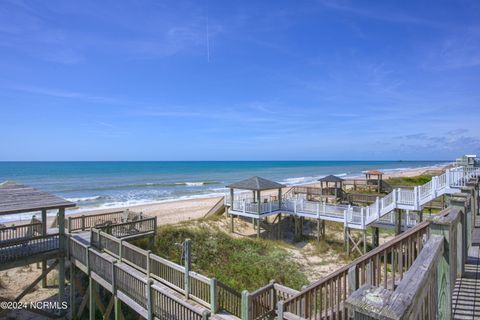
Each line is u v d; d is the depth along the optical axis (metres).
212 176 81.94
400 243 3.97
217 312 7.75
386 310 1.55
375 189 33.88
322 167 142.38
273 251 18.23
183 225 18.77
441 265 3.29
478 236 6.79
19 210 11.28
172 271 9.13
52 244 12.66
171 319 7.91
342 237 22.06
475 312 3.96
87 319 12.22
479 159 21.91
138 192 47.22
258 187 20.56
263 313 7.34
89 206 32.97
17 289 13.42
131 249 10.52
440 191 15.70
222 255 17.00
